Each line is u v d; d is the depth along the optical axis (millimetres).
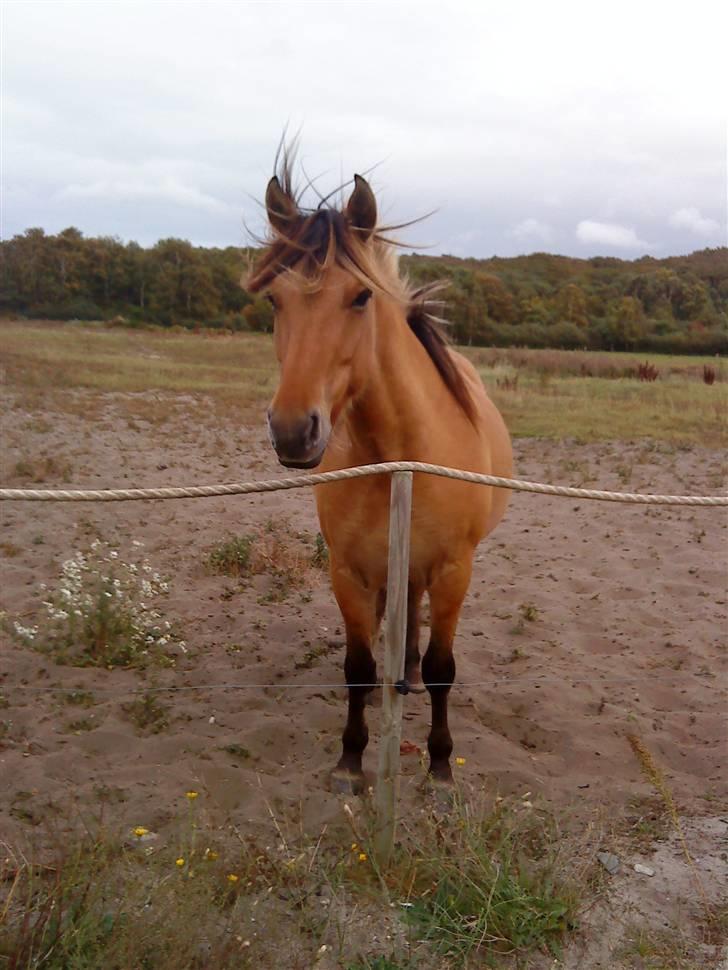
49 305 51281
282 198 2707
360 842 2656
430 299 3529
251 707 3951
